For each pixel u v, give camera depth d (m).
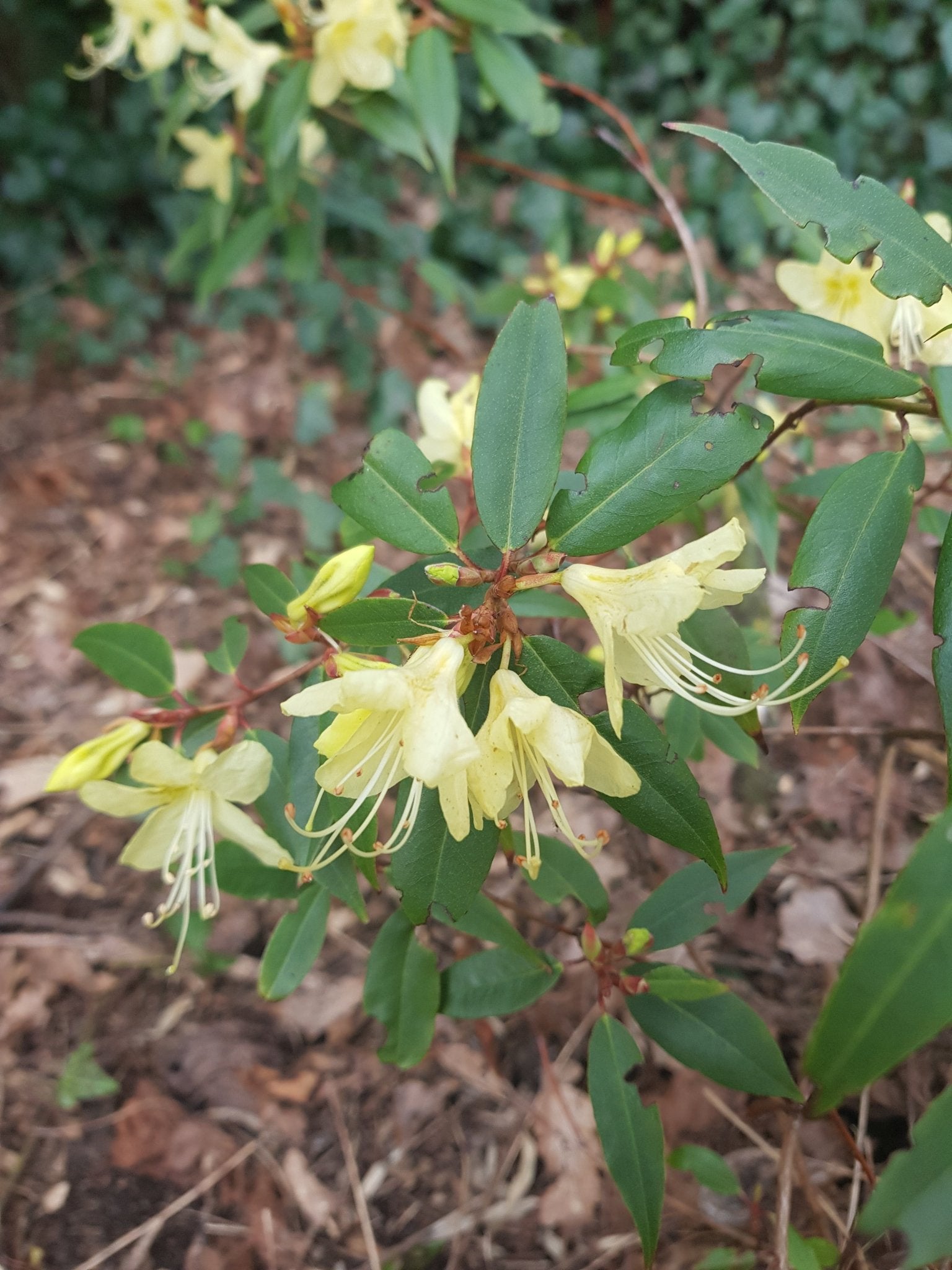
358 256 1.08
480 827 0.22
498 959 0.34
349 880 0.28
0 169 1.08
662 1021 0.30
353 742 0.23
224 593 0.78
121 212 1.13
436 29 0.48
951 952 0.16
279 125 0.48
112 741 0.29
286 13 0.47
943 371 0.21
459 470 0.35
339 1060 0.50
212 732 0.31
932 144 1.08
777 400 0.51
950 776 0.19
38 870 0.58
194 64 0.59
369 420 0.96
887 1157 0.41
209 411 0.97
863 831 0.53
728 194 1.07
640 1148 0.29
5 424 0.94
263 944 0.55
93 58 0.58
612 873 0.53
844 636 0.22
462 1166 0.46
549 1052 0.49
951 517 0.21
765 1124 0.44
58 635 0.74
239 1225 0.45
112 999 0.53
